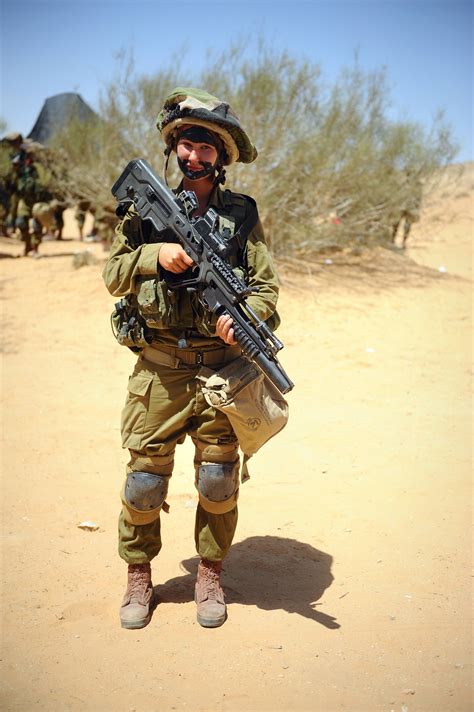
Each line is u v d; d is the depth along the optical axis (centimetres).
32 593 332
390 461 505
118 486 462
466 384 707
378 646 293
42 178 1406
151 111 1085
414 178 1315
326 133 1121
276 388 294
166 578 347
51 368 746
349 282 1105
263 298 298
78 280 1091
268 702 258
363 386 697
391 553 374
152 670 276
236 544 384
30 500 436
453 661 284
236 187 1042
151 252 284
